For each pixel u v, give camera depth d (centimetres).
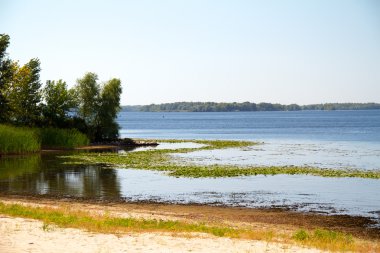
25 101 8075
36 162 5541
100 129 9231
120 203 3095
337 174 4425
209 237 1919
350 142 9325
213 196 3347
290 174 4444
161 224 2231
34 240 1709
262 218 2669
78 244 1675
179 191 3550
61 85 8506
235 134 12950
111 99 9244
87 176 4350
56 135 7638
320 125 18175
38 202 3078
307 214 2781
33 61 8194
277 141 9750
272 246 1759
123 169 4862
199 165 5175
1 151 6456
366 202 3122
